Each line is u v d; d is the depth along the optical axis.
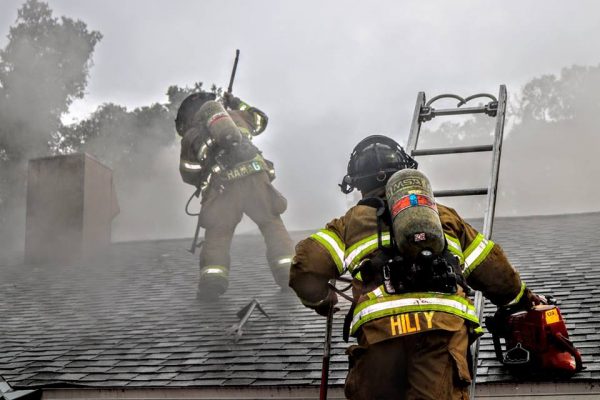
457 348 3.44
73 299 8.48
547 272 7.22
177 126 7.95
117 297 8.33
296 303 7.27
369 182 4.05
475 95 5.95
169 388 5.59
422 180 3.61
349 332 3.88
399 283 3.51
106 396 5.74
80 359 6.43
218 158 7.53
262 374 5.62
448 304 3.49
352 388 3.58
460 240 3.77
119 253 10.84
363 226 3.74
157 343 6.60
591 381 4.72
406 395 3.49
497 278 3.78
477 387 4.92
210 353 6.20
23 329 7.51
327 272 3.74
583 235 8.70
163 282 8.76
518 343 4.88
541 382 4.81
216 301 7.64
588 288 6.56
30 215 11.12
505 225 9.90
